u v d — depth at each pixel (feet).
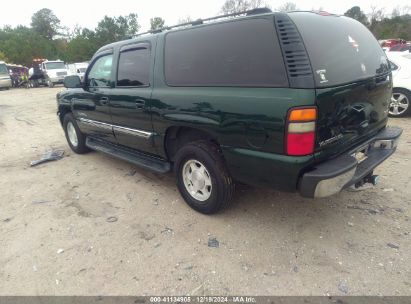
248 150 8.82
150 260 8.93
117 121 13.75
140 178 14.66
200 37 9.99
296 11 8.73
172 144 11.93
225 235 9.89
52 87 80.23
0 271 8.79
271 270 8.36
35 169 16.69
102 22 157.79
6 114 37.60
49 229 10.71
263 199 11.93
